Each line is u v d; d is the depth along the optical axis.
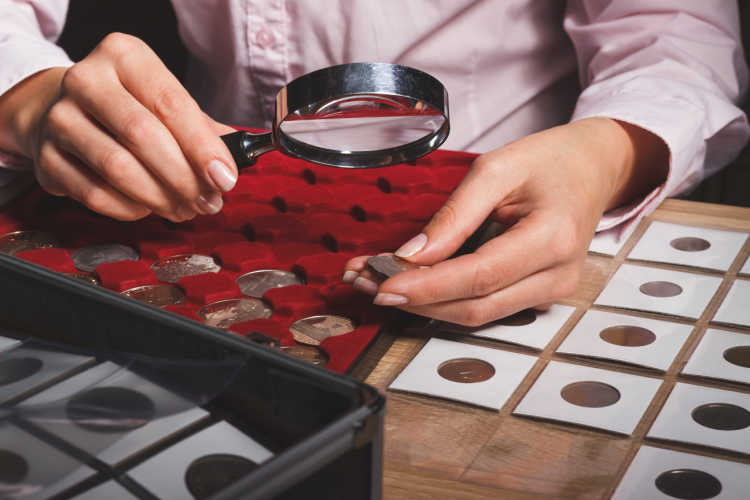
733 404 0.56
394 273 0.62
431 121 0.61
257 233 0.80
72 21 1.87
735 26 1.14
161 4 1.82
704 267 0.74
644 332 0.65
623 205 0.87
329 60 1.23
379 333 0.63
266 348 0.39
